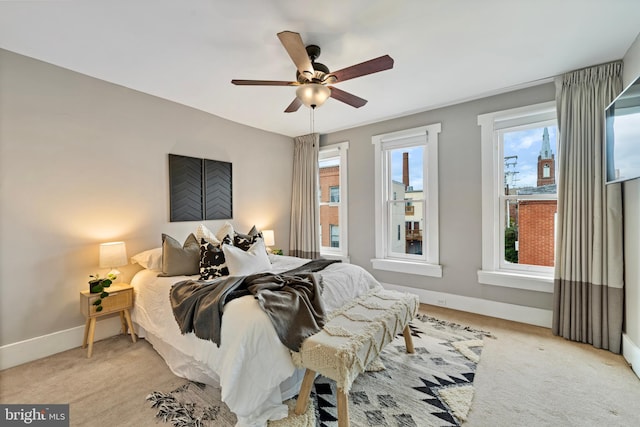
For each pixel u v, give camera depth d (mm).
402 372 2076
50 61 2373
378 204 4043
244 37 2047
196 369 1955
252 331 1597
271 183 4484
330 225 4781
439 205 3525
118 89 2809
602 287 2408
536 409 1696
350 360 1501
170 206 3227
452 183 3420
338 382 1479
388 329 1914
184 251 2674
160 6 1721
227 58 2324
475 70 2570
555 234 2824
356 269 2658
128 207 2896
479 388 1893
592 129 2477
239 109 3498
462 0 1697
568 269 2580
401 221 3943
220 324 1720
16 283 2260
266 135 4410
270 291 1872
